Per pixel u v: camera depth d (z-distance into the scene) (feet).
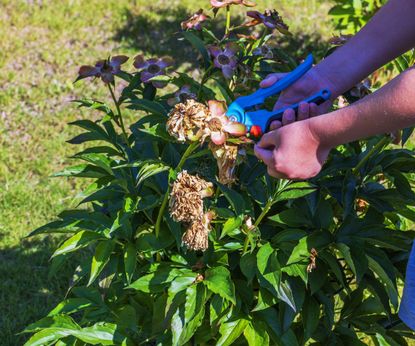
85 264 6.90
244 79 7.30
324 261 6.57
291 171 5.01
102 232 6.65
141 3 19.20
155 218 6.79
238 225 6.06
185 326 6.20
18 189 12.45
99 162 6.77
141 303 7.27
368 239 6.46
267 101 7.07
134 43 17.53
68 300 7.08
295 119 5.65
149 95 7.58
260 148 5.19
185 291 6.33
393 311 9.21
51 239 11.39
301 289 6.36
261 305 6.30
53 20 18.20
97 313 7.01
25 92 15.44
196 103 5.19
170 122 5.18
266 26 7.47
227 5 7.43
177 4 19.22
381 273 6.34
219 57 6.98
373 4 14.93
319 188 6.43
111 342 6.75
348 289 6.77
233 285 6.15
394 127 4.67
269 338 6.75
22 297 10.24
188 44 17.43
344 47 5.95
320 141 4.91
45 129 14.32
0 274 10.67
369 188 6.78
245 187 6.63
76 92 15.53
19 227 11.62
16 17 18.28
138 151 7.36
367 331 7.13
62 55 16.90
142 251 6.50
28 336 9.53
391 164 6.77
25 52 16.96
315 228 6.61
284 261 6.30
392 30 5.71
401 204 6.84
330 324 6.57
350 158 6.82
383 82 14.85
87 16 18.54
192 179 5.52
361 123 4.69
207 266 6.60
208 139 5.37
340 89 5.94
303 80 6.02
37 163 13.19
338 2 15.35
